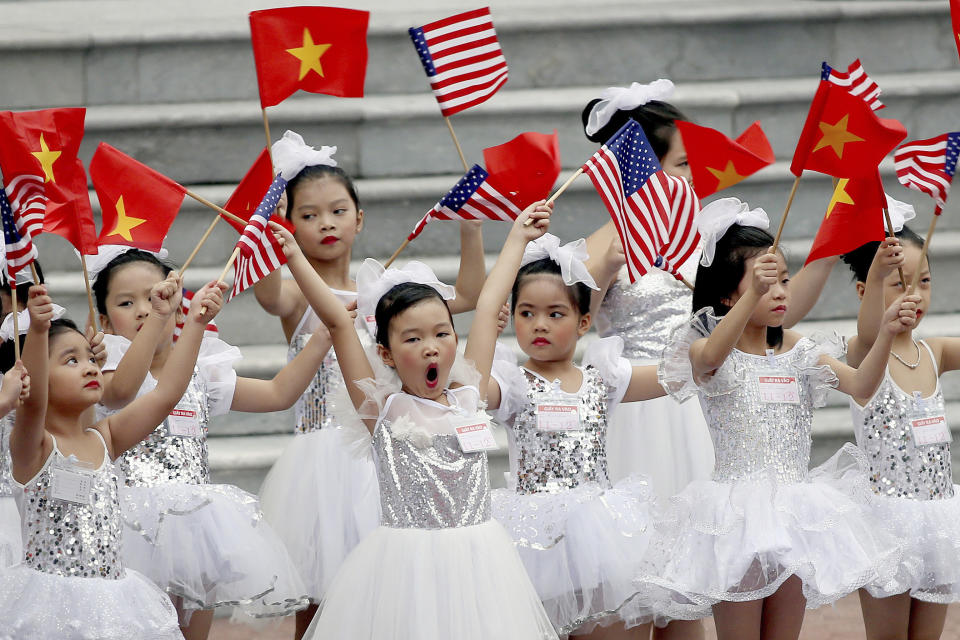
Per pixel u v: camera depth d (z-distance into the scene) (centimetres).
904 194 2034
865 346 1295
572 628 1170
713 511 1148
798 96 2092
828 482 1213
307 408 1355
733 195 2009
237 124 2044
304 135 2058
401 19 2261
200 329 1093
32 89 2145
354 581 1062
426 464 1074
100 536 1052
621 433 1391
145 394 1117
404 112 2062
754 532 1121
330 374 1336
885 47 2262
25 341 1066
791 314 1391
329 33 1270
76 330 1071
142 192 1218
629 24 2216
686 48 2234
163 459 1195
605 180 1213
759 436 1183
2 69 2134
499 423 1268
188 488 1188
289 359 1396
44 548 1037
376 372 1112
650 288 1396
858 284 1345
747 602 1136
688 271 1403
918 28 2264
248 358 1783
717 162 1276
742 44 2241
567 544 1173
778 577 1120
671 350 1213
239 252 1124
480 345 1132
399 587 1041
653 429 1378
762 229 1232
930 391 1310
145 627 1036
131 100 2167
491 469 1695
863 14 2241
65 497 1036
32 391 998
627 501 1202
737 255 1211
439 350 1080
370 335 1209
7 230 1034
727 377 1193
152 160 2039
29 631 1001
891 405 1295
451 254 1994
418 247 1986
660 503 1285
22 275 1184
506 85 2219
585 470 1209
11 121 1036
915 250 1315
